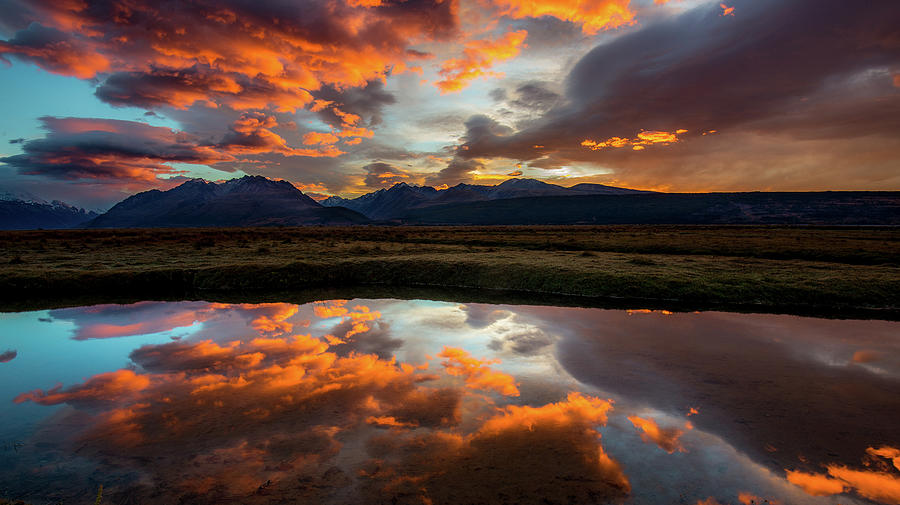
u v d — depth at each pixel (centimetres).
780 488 608
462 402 906
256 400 918
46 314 1838
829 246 3859
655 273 2528
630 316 1800
